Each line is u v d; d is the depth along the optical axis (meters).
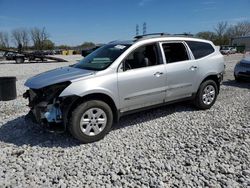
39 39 83.19
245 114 6.34
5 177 3.68
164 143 4.72
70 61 31.72
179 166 3.89
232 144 4.61
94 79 4.75
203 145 4.59
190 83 6.20
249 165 3.89
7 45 80.31
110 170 3.83
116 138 4.98
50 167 3.94
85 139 4.70
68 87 4.52
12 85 8.27
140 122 5.86
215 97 6.86
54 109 4.56
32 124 5.73
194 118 6.08
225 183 3.45
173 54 5.97
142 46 5.46
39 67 22.55
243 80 10.83
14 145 4.73
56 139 4.95
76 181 3.57
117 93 5.00
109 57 5.28
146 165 3.93
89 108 4.66
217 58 6.77
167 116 6.24
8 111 6.93
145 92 5.40
